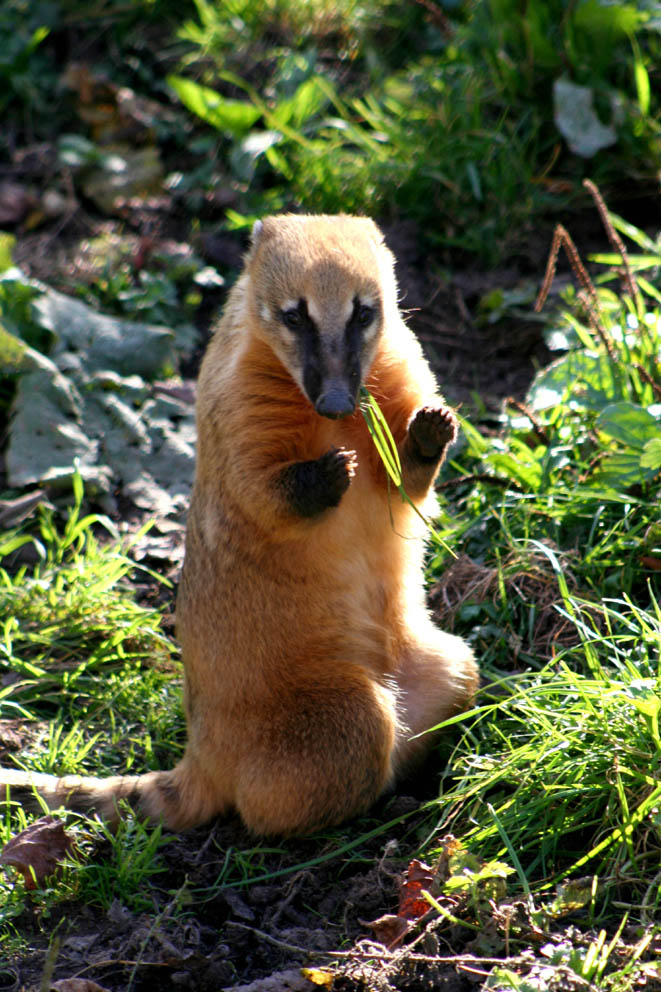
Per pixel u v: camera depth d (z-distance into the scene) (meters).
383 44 14.26
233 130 13.33
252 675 7.27
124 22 15.16
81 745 8.07
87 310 11.78
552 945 5.52
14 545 9.58
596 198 9.56
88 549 9.54
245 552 7.24
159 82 14.70
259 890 6.54
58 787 7.27
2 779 7.27
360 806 6.98
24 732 8.20
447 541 8.88
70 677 8.58
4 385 11.04
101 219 13.33
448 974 5.58
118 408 10.90
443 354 11.24
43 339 11.41
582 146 12.04
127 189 13.45
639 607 7.99
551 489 8.76
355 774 6.91
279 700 7.22
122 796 7.30
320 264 6.81
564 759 6.52
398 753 7.50
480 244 11.95
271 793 6.97
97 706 8.46
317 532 7.18
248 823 7.10
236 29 14.56
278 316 6.91
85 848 6.83
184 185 13.53
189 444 10.84
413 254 12.11
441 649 7.70
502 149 12.16
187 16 15.41
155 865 6.80
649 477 8.27
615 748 6.27
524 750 6.54
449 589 8.62
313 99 13.02
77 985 5.78
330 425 7.30
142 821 7.27
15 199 13.37
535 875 6.28
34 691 8.56
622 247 9.48
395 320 7.52
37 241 13.02
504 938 5.68
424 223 12.39
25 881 6.59
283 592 7.27
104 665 8.88
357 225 7.45
